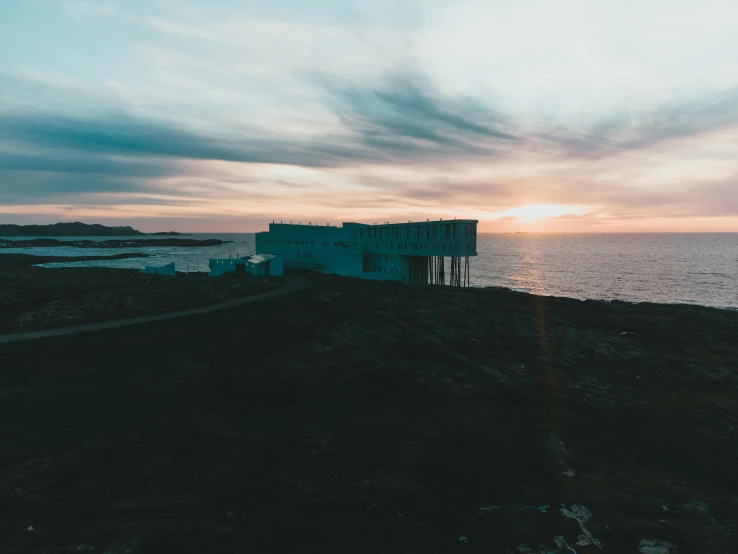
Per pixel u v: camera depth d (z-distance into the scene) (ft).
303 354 143.23
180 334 152.35
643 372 158.51
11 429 88.07
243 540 64.23
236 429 96.84
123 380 115.34
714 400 135.44
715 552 71.20
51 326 156.66
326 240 370.32
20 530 61.67
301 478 81.20
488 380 136.36
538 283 515.50
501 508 79.10
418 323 195.52
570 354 167.02
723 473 96.43
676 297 410.72
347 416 107.24
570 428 110.93
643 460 100.78
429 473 86.99
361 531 68.69
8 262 558.56
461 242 283.79
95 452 83.87
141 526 65.00
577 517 78.02
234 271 306.76
